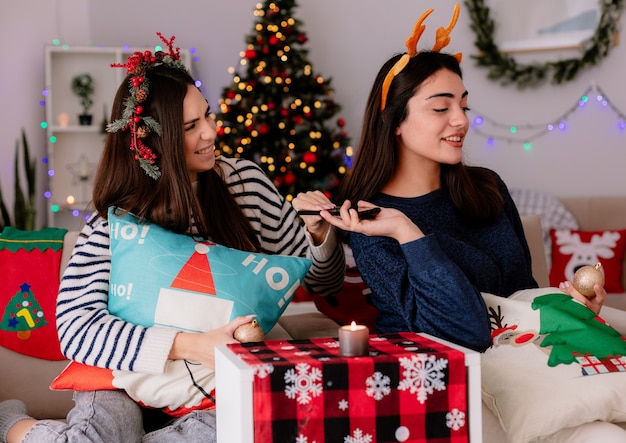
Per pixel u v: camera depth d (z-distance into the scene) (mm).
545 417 1429
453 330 1545
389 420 1202
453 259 1756
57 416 2035
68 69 4797
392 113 1788
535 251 2377
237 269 1742
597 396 1438
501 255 1860
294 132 4266
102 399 1670
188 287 1696
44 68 4789
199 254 1744
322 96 4578
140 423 1691
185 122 1853
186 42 4934
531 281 1903
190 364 1668
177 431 1619
